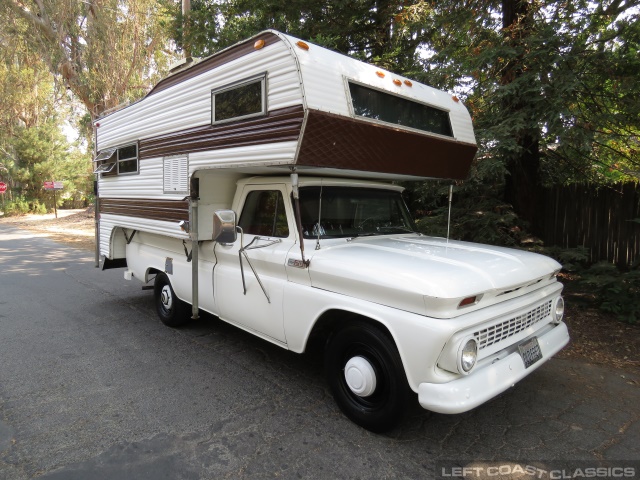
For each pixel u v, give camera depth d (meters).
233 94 3.71
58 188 26.88
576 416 3.34
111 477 2.58
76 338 5.09
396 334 2.72
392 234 4.30
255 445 2.93
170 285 5.25
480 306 2.80
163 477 2.59
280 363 4.34
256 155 3.46
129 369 4.18
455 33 7.61
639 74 5.55
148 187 5.16
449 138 4.35
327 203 3.87
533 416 3.33
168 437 3.02
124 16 16.27
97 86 16.59
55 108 31.03
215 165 3.93
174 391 3.71
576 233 7.44
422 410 3.42
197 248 4.36
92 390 3.73
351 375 3.09
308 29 8.69
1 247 14.45
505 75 6.20
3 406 3.45
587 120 5.71
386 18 8.45
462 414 3.36
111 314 6.15
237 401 3.54
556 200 7.63
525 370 2.94
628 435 3.08
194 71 4.23
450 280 2.71
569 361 4.35
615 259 7.03
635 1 5.47
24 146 31.12
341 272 3.08
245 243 4.02
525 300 3.15
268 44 3.35
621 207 6.93
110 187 6.31
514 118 5.66
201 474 2.62
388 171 3.83
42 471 2.63
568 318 5.47
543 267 3.40
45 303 6.81
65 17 15.41
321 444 2.95
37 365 4.27
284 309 3.52
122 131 5.83
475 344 2.63
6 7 15.13
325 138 3.22
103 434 3.04
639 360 4.33
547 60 5.57
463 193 7.08
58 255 12.54
